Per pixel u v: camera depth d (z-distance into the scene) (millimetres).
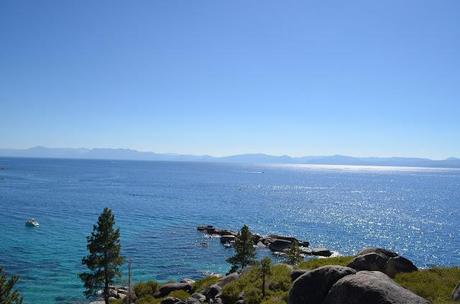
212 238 101875
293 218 137750
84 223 112562
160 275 70375
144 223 119688
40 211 132375
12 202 151125
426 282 26109
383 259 28031
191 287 50656
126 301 51156
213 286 42312
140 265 76125
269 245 95875
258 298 34719
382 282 19062
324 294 21281
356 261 27969
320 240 103875
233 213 145875
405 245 99438
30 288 59719
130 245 91688
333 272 21625
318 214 148250
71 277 65188
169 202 170125
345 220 135625
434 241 104312
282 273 39875
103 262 48812
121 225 115375
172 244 94062
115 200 168625
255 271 42250
